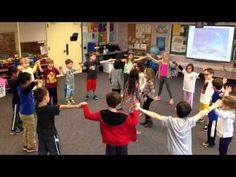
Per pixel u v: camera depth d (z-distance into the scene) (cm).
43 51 874
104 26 1063
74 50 973
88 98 695
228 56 859
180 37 952
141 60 913
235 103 346
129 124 298
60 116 568
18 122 483
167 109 627
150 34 1024
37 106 328
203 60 916
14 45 789
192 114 595
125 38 1096
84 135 481
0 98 700
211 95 482
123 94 452
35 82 392
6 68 727
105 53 1002
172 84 860
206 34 884
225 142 367
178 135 286
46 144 330
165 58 661
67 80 634
